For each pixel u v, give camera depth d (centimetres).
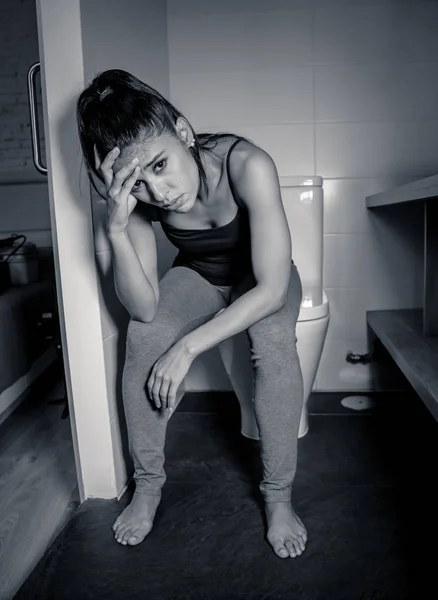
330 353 240
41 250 306
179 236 142
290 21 224
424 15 220
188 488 162
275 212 125
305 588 119
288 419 132
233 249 143
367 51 223
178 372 127
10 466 184
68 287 151
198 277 152
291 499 154
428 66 222
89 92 118
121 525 140
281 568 125
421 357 165
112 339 160
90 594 120
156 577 124
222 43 227
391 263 234
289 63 226
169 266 233
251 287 148
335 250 235
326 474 167
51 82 143
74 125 143
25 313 250
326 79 226
